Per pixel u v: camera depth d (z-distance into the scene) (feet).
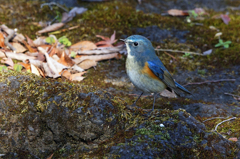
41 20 44.52
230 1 58.23
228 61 40.60
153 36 43.88
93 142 23.90
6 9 44.96
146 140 21.49
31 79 24.88
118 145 21.44
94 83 34.22
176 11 50.57
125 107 25.04
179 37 44.60
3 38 37.06
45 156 24.25
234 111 30.89
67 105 23.62
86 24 44.57
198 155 21.72
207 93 34.94
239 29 47.44
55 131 24.06
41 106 23.67
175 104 32.19
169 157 20.95
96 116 23.36
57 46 37.91
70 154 23.22
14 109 23.98
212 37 44.88
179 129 22.76
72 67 35.06
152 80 26.84
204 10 53.57
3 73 26.00
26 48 37.11
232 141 24.53
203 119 29.30
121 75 36.60
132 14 47.80
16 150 23.91
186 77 37.45
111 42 39.91
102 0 51.26
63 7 47.93
